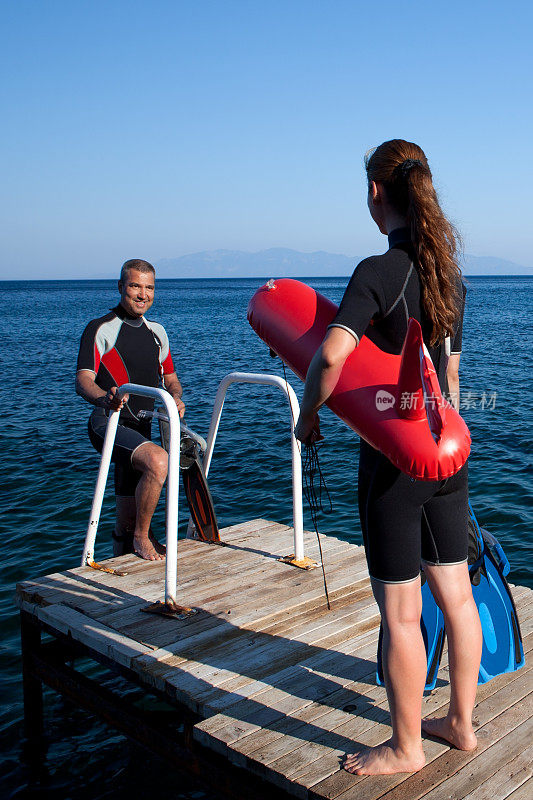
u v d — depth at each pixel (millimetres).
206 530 4754
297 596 3783
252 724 2590
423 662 2184
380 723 2576
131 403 4734
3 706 4316
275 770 2311
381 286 2057
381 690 2820
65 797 3588
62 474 9492
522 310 63250
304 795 2225
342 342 1988
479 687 2787
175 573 3582
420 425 2037
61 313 60438
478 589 2672
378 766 2260
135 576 4113
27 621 3936
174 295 124750
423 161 2227
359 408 2117
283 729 2555
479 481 8852
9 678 4617
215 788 2777
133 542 4555
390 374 2123
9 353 27234
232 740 2484
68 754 3924
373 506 2145
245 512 8008
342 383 2164
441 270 2107
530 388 16969
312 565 4207
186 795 3594
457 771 2266
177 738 3121
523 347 28672
